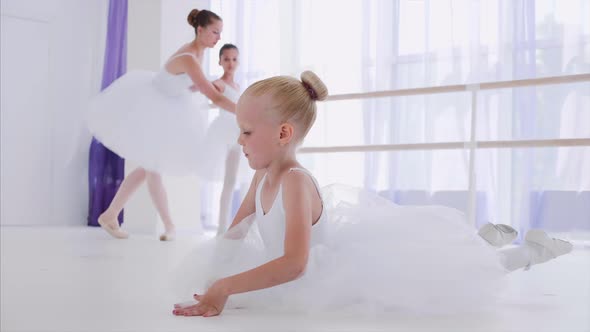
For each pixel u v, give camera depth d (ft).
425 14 12.57
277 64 14.78
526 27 11.43
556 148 11.09
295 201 3.56
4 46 15.74
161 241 10.50
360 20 13.61
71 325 3.19
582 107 10.96
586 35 11.12
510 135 11.57
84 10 16.75
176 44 13.78
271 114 3.67
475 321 3.48
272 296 3.80
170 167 10.51
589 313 3.81
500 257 4.44
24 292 4.40
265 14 14.92
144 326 3.19
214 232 14.08
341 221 4.11
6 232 12.69
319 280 3.75
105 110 10.48
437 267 3.78
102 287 4.72
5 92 15.75
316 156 13.96
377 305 3.73
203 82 9.90
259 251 4.00
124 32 16.01
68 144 16.60
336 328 3.21
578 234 10.85
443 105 12.26
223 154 10.59
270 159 3.76
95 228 14.88
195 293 3.97
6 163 15.75
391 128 12.85
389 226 4.06
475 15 11.99
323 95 3.85
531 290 4.93
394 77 12.91
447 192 12.21
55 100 16.42
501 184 11.62
